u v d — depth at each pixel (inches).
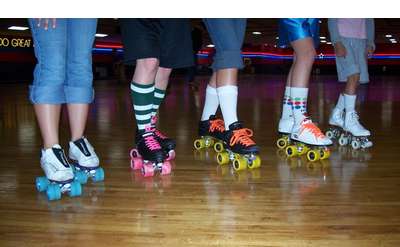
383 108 196.7
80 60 73.6
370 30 114.8
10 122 153.6
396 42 981.2
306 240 48.5
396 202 61.1
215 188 69.4
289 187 69.4
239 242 48.1
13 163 88.2
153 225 53.5
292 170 80.9
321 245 47.2
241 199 63.4
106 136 120.6
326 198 63.3
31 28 67.4
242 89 384.8
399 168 81.4
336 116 110.6
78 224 54.2
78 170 75.2
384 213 56.7
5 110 200.8
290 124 100.4
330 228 51.8
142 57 75.8
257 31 617.3
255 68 1114.1
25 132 129.2
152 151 77.4
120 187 70.7
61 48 67.3
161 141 89.4
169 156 91.0
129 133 125.9
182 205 61.0
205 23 84.0
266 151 99.1
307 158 90.7
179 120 155.9
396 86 439.8
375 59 1066.1
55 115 68.5
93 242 48.6
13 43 680.4
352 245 47.2
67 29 72.6
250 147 79.7
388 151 97.7
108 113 182.5
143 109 80.8
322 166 84.0
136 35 75.8
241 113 178.5
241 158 81.6
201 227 52.7
